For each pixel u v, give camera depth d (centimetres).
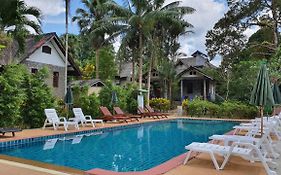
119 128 1579
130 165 760
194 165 644
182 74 3353
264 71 722
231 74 2758
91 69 3831
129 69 4209
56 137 1168
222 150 619
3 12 1638
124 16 2625
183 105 2448
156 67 3159
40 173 553
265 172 583
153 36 2770
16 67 1318
